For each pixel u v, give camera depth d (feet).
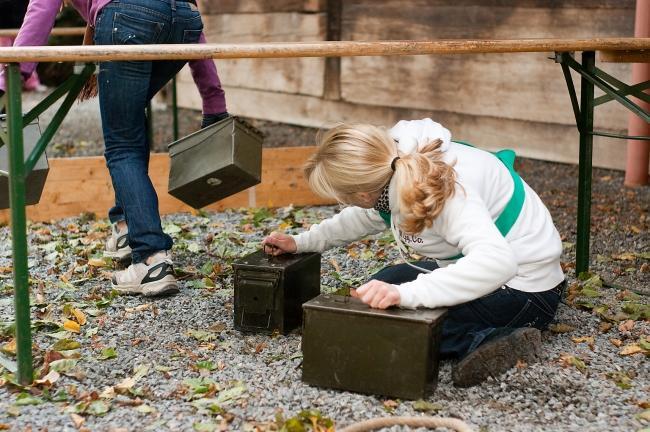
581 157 11.43
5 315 10.39
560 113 19.44
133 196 10.87
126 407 7.84
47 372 8.49
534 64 19.67
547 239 8.71
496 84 20.45
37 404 7.89
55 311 10.46
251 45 8.20
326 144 8.11
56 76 34.40
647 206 16.03
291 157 16.47
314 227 9.84
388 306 7.93
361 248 13.41
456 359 8.75
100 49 7.75
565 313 10.21
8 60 7.46
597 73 11.03
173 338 9.54
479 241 7.75
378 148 7.97
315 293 10.19
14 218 7.86
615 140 18.88
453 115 21.58
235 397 7.98
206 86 11.84
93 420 7.59
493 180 8.46
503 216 8.55
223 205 16.22
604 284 11.51
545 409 7.75
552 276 8.84
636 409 7.75
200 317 10.23
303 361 8.16
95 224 14.85
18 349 8.16
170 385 8.30
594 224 14.90
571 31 18.70
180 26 10.84
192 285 11.46
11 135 7.70
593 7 18.22
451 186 7.82
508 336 8.33
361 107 23.79
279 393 8.03
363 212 9.57
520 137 20.35
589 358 8.85
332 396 7.99
